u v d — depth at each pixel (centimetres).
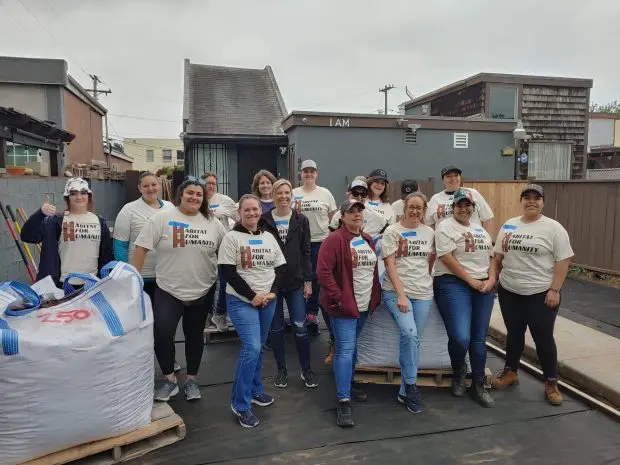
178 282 356
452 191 498
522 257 381
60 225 384
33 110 1490
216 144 1449
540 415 364
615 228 758
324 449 316
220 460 301
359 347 413
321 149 1149
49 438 266
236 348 495
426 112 1688
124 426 295
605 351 463
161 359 365
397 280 369
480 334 382
